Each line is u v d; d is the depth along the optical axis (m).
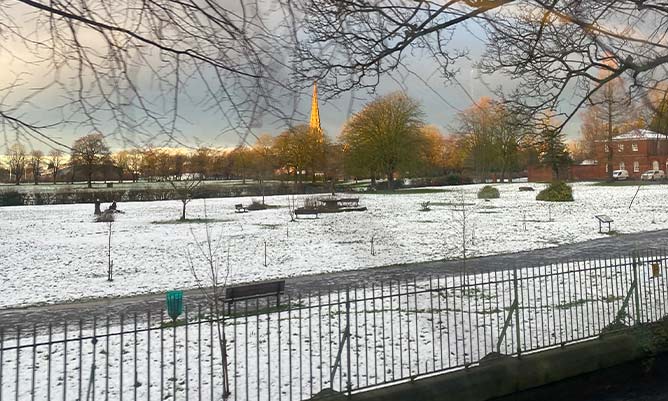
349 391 6.29
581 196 45.97
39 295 12.97
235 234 24.75
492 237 21.95
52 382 6.98
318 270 15.62
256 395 6.56
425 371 7.06
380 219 31.30
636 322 8.86
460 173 83.62
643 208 34.12
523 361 7.35
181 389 6.77
